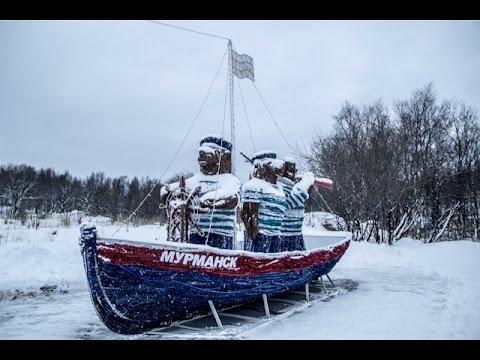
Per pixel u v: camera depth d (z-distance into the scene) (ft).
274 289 25.96
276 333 22.00
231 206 25.63
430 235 80.43
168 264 19.62
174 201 23.98
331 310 27.81
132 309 19.85
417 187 72.18
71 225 73.77
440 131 87.20
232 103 31.53
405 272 46.06
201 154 26.53
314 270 30.55
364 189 67.05
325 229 73.87
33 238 53.93
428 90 111.96
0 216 92.12
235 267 22.26
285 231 32.76
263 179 28.96
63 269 40.63
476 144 96.99
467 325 22.77
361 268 48.96
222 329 22.43
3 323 24.98
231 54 32.04
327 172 71.26
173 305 21.36
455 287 35.96
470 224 97.04
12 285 35.78
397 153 69.51
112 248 18.29
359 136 74.33
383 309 27.99
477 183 95.50
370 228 68.69
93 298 18.67
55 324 24.71
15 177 134.62
